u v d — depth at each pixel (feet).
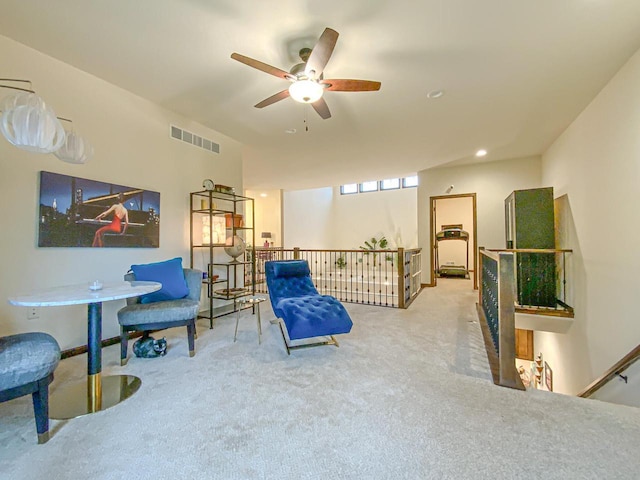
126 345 8.27
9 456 4.72
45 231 8.32
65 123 8.80
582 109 11.91
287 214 30.48
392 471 4.36
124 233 10.27
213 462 4.56
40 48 8.13
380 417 5.68
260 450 4.81
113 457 4.68
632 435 5.08
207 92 10.49
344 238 37.63
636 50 8.25
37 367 4.98
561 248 14.79
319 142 15.74
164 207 11.73
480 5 6.61
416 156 18.53
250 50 8.21
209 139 13.84
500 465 4.44
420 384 6.98
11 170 7.77
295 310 8.91
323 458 4.63
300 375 7.50
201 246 12.71
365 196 36.24
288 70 9.14
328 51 6.50
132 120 10.61
